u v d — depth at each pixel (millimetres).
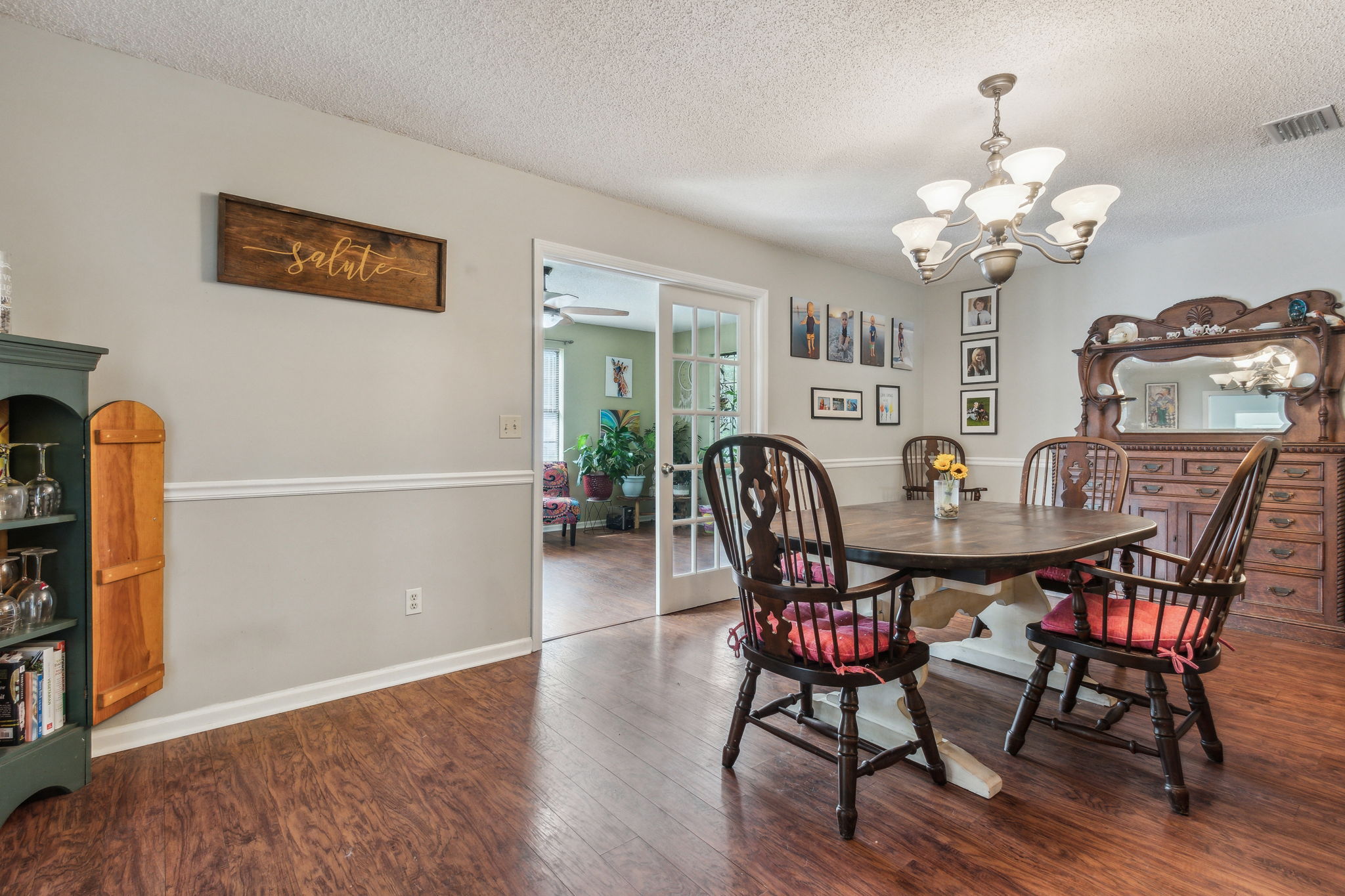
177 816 1635
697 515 3711
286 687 2289
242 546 2203
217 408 2150
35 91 1857
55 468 1772
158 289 2045
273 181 2248
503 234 2818
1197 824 1589
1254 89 2170
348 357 2418
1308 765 1875
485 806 1682
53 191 1879
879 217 3479
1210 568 1646
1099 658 1753
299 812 1654
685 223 3506
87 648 1773
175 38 1920
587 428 7289
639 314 6672
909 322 4957
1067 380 4316
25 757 1604
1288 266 3441
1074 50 1954
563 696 2408
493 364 2795
